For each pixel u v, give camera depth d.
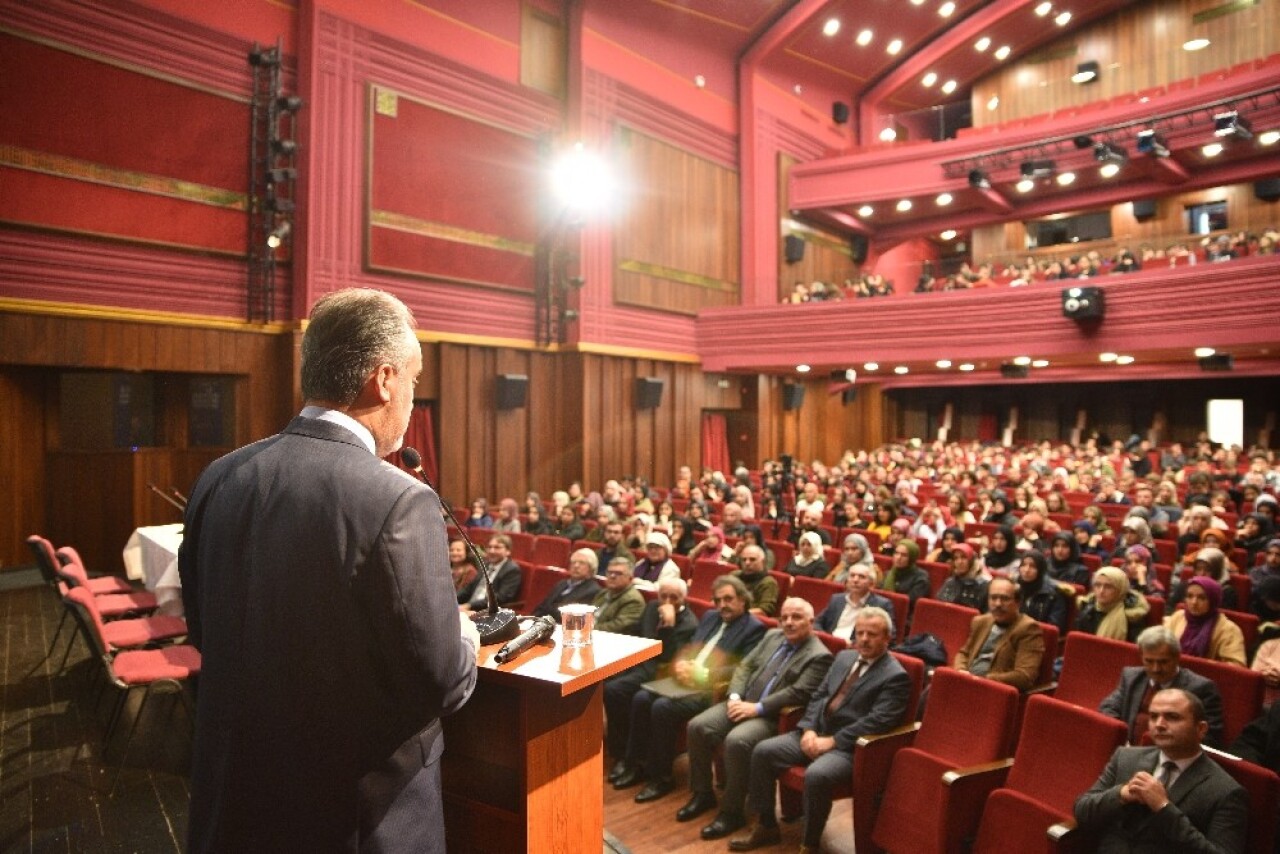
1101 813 2.84
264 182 10.09
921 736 3.80
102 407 9.82
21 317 8.70
